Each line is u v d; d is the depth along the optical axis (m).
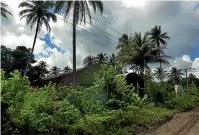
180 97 38.41
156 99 35.44
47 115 13.23
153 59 44.88
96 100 20.06
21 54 64.38
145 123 19.67
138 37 45.38
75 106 17.44
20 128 11.78
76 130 14.13
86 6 28.44
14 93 12.44
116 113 18.47
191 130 17.41
